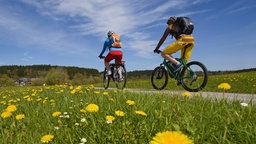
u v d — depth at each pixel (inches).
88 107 96.1
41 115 140.4
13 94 403.9
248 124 80.3
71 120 115.3
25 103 208.4
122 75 387.2
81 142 80.5
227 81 557.9
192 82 281.3
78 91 240.2
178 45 277.0
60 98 227.6
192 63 281.1
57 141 88.0
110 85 547.2
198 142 72.4
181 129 82.0
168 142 26.5
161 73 318.3
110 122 90.6
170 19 282.7
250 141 69.3
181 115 103.7
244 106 103.0
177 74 293.9
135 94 193.2
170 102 138.9
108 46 391.5
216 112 101.8
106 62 398.3
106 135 84.3
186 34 274.1
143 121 93.0
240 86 418.9
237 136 75.3
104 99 171.5
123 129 87.7
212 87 393.7
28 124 120.6
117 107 129.5
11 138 96.7
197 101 143.9
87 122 100.7
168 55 291.3
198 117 98.6
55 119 122.4
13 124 118.1
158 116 100.1
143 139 77.5
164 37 288.4
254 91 338.0
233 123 82.4
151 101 143.2
